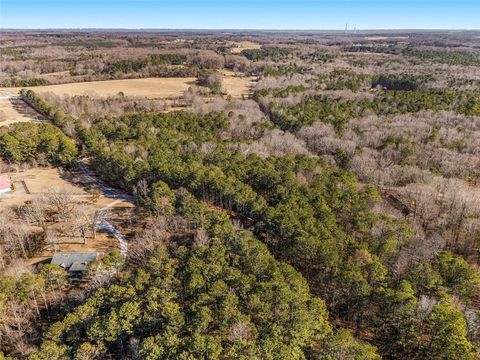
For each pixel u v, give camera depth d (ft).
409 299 186.09
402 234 246.06
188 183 299.79
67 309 205.87
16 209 310.45
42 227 285.43
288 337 171.63
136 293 194.59
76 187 354.54
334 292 211.00
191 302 195.00
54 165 400.26
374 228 245.65
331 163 391.86
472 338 184.44
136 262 239.50
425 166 390.01
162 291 191.93
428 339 186.50
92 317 183.01
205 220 252.83
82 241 270.26
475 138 437.17
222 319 177.68
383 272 205.87
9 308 196.95
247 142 422.00
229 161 338.13
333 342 165.89
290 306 181.88
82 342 175.63
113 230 284.00
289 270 204.85
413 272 210.59
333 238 232.32
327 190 291.79
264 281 199.11
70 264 236.84
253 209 270.67
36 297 215.72
